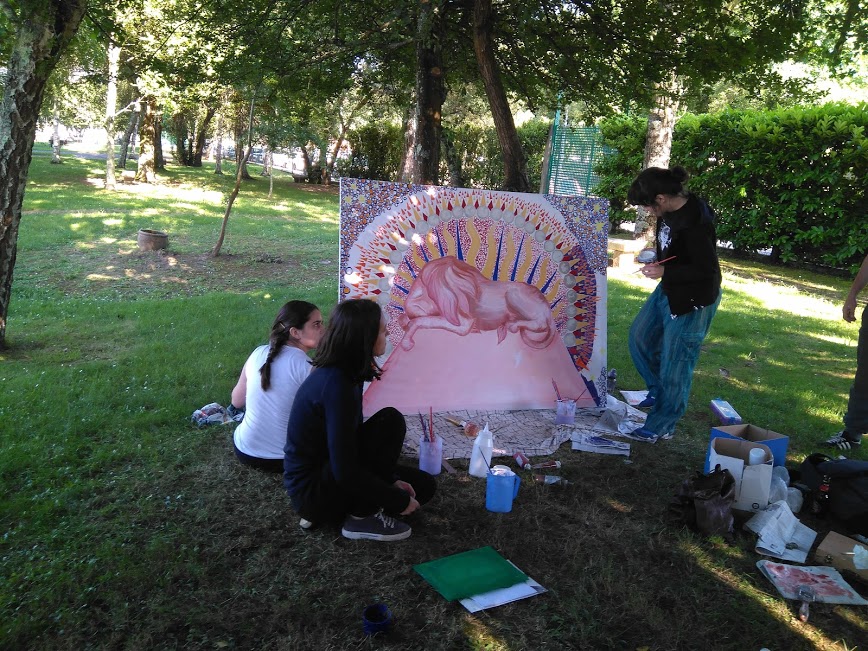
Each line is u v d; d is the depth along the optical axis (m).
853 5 5.88
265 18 7.17
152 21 10.79
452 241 4.89
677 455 4.27
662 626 2.59
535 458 4.16
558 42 6.93
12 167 5.40
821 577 2.93
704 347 6.92
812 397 5.43
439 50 6.94
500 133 6.83
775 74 6.95
